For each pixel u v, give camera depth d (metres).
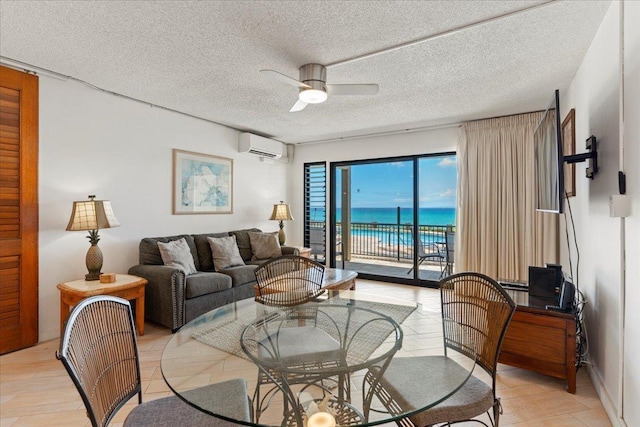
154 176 3.94
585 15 2.09
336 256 5.88
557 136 2.18
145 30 2.28
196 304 3.38
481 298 1.71
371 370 1.48
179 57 2.67
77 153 3.23
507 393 2.21
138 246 3.76
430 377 1.45
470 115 4.23
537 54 2.61
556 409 2.04
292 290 2.66
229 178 4.92
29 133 2.89
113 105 3.52
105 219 3.05
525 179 4.12
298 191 6.11
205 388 1.36
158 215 3.98
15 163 2.81
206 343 1.76
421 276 5.57
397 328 1.93
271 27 2.23
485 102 3.73
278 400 1.42
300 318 2.08
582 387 2.28
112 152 3.52
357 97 3.57
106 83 3.23
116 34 2.33
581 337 2.57
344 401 1.37
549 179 2.64
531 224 4.07
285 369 1.45
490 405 1.41
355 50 2.54
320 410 1.32
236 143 5.03
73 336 1.12
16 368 2.51
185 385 1.38
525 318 2.37
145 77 3.09
